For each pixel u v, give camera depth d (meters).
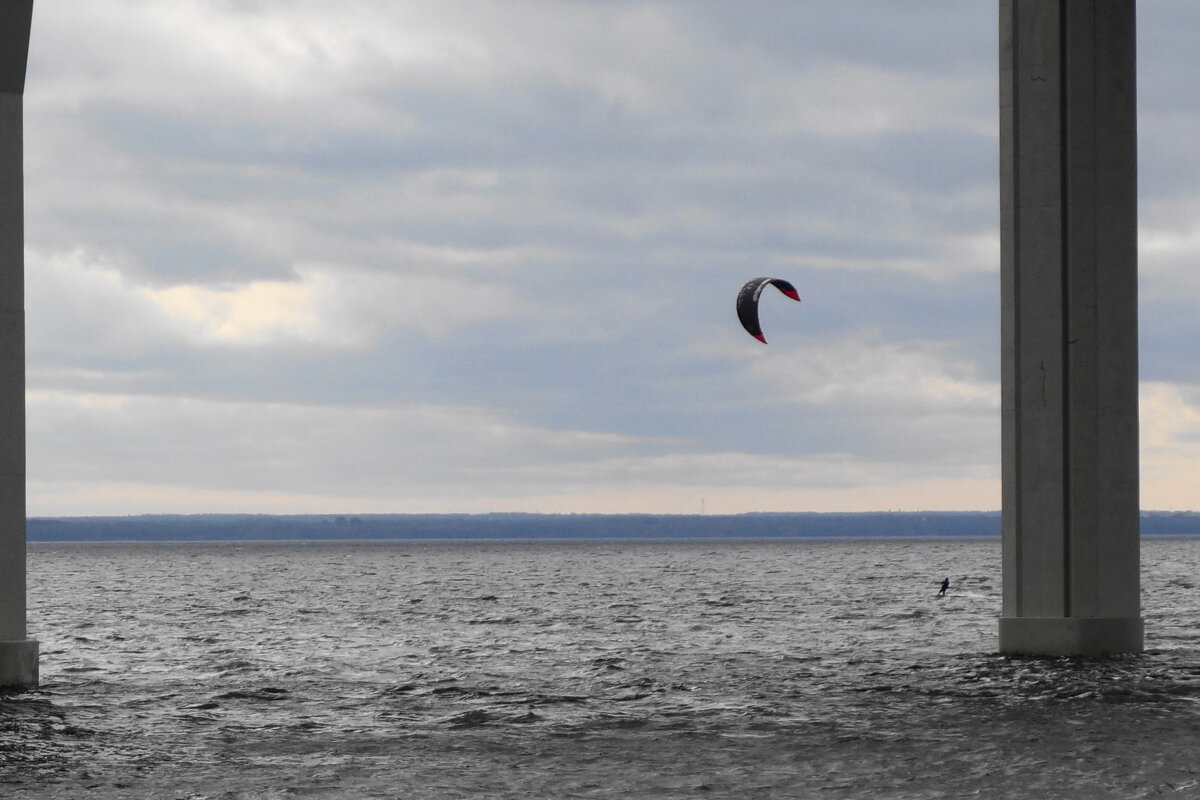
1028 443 59.09
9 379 52.88
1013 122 58.59
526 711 50.00
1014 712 46.22
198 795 34.22
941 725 44.00
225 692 56.62
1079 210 57.84
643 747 41.31
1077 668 56.03
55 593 178.38
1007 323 59.31
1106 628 58.88
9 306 52.28
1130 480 58.62
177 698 54.53
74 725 46.44
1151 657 59.22
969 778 35.28
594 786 35.22
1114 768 36.25
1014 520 59.81
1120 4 57.88
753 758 39.00
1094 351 58.09
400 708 51.47
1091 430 58.28
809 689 55.12
